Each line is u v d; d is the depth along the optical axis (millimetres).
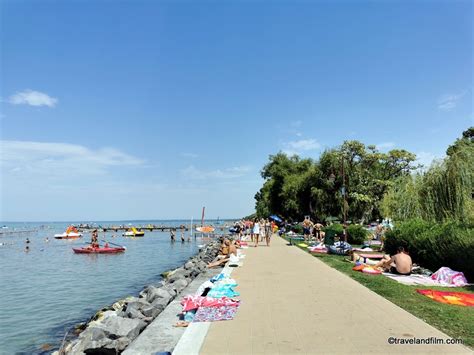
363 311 8570
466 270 13406
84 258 39750
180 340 6770
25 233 111500
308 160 65500
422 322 7621
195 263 24953
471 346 6215
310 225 37500
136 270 29891
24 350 11648
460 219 16188
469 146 18250
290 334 7000
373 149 52750
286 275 14148
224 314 8367
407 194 19828
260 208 102250
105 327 8789
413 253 17219
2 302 18562
